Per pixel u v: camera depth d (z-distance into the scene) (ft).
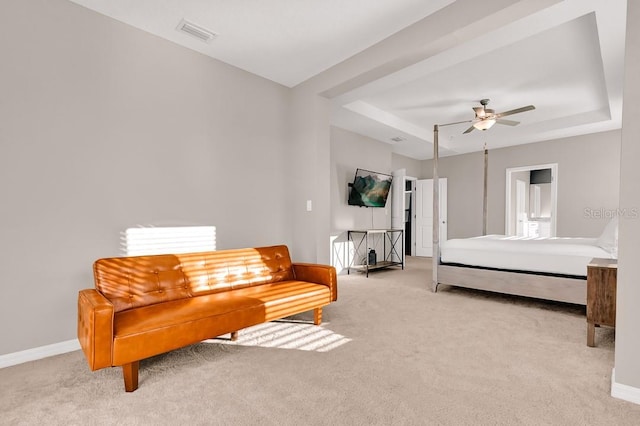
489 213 23.12
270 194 12.57
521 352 7.56
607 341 8.20
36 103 7.54
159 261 8.11
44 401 5.66
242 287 9.39
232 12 8.56
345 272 19.24
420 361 7.11
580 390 5.90
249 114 11.93
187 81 10.23
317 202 12.39
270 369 6.76
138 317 6.51
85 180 8.25
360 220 20.53
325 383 6.18
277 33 9.54
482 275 12.48
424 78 13.16
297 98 13.03
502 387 6.02
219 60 11.06
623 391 5.62
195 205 10.37
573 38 10.15
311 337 8.54
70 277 8.03
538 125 18.97
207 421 5.07
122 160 8.86
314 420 5.07
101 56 8.51
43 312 7.67
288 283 9.96
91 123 8.34
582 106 16.25
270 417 5.15
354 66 10.82
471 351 7.63
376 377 6.41
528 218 29.63
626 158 5.66
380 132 19.47
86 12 8.28
